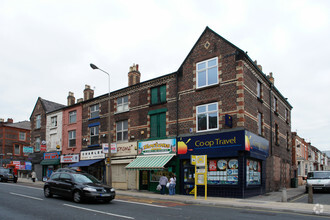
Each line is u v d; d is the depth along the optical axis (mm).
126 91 24984
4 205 12484
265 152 20844
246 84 18422
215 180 18062
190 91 20188
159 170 21469
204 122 19125
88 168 27531
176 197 17250
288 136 29406
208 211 12008
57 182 15039
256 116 19797
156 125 22188
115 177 24562
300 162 37031
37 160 34312
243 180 16797
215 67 19172
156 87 22875
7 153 49719
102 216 10172
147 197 17609
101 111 27312
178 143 19953
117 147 24547
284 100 27750
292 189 25625
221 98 18422
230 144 17359
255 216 10797
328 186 21062
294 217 10695
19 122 55250
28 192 18109
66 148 30688
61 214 10453
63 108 31859
